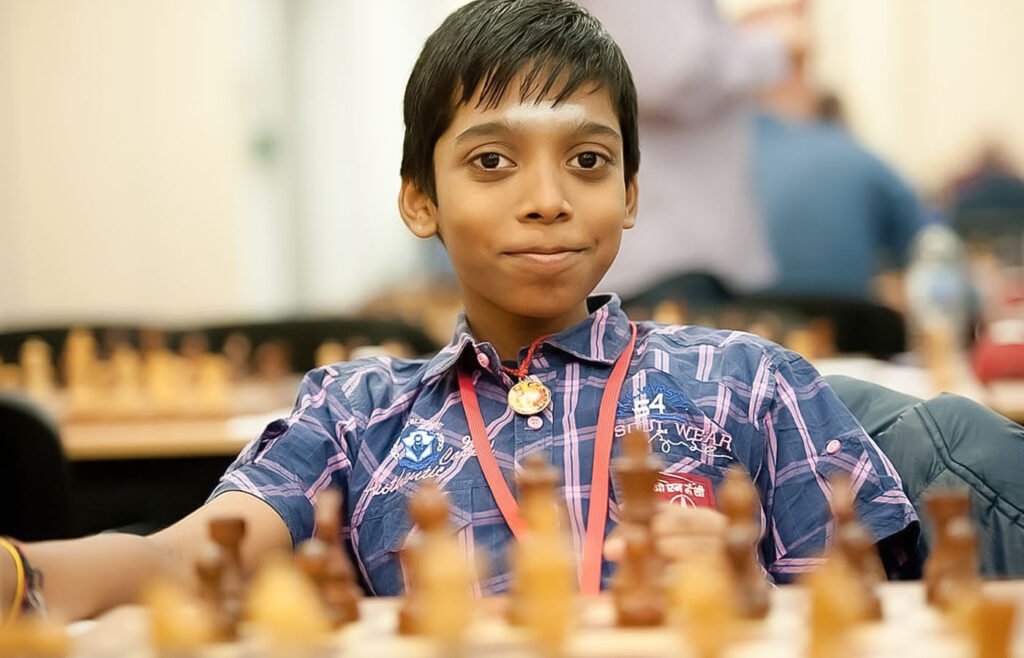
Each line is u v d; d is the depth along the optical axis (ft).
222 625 4.07
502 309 6.87
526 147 6.43
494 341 6.95
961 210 23.25
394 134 28.32
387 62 28.19
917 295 17.78
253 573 5.14
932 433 6.75
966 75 23.38
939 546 4.41
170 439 11.95
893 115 23.43
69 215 24.29
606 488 6.28
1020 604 4.17
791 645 3.86
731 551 4.25
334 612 4.31
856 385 7.36
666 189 22.13
